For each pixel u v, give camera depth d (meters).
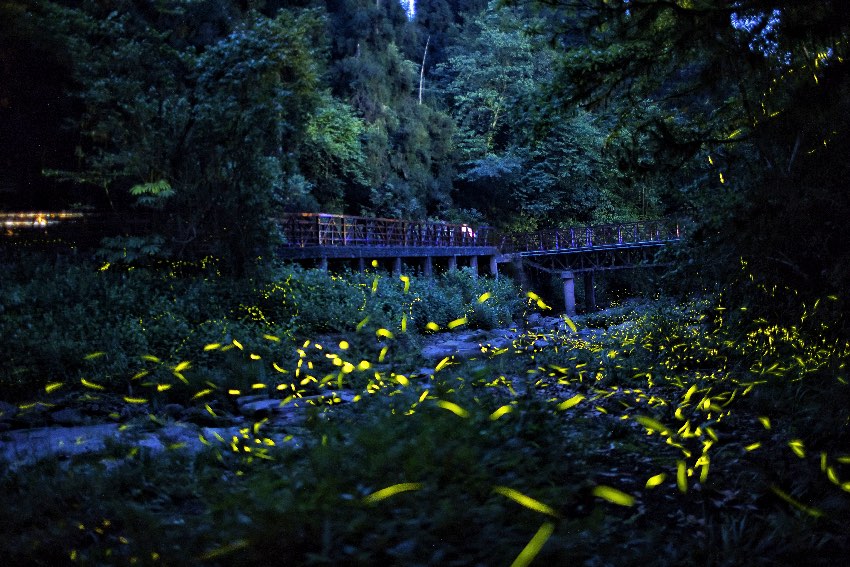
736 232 7.34
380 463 2.71
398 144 36.19
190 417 6.45
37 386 7.92
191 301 12.08
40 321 9.55
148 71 14.68
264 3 22.77
